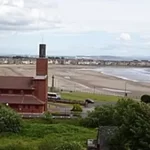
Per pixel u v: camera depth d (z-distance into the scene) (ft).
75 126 286.66
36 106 334.03
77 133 264.11
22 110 333.83
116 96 492.54
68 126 281.54
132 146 160.76
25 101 335.06
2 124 260.42
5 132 258.37
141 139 158.40
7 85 343.46
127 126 166.81
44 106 343.26
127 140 165.07
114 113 252.42
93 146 208.85
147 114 167.94
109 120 286.66
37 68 359.46
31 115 320.50
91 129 282.77
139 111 171.83
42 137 253.03
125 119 169.27
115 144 179.63
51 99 417.69
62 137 248.73
